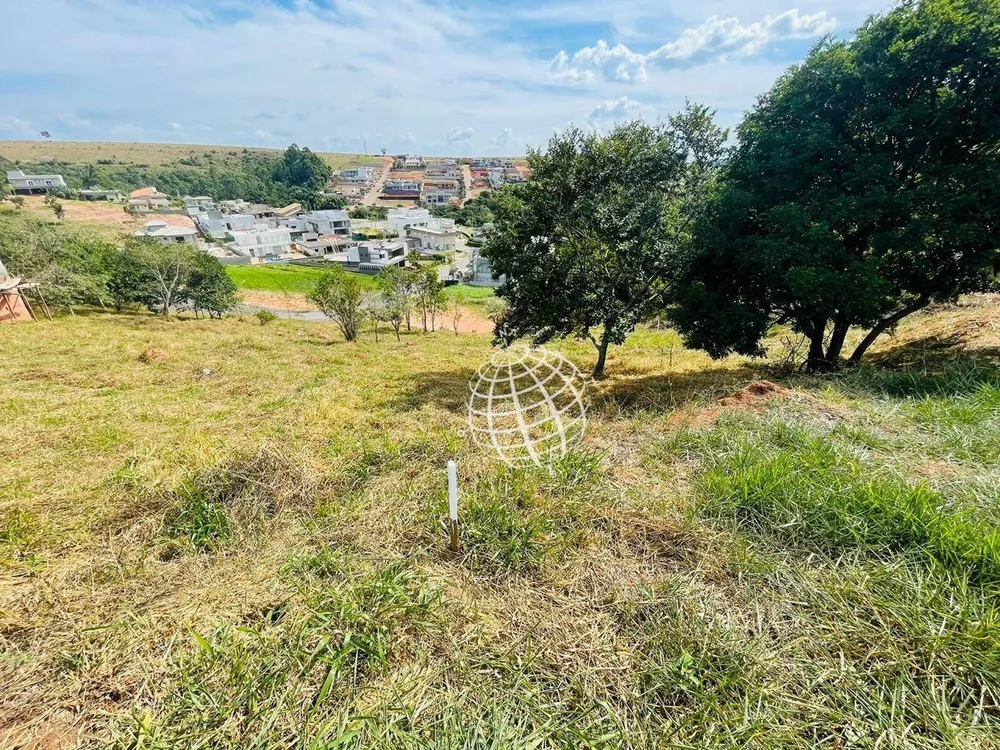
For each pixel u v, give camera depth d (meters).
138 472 3.73
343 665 1.79
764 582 2.16
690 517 2.60
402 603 2.06
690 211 7.53
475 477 3.29
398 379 9.22
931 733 1.50
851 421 3.72
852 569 2.13
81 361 9.88
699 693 1.64
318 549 2.57
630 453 3.58
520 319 9.13
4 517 3.11
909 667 1.70
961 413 3.56
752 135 6.43
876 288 5.04
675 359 11.16
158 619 2.10
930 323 8.39
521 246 8.48
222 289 26.02
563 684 1.73
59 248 19.83
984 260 4.93
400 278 20.11
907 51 4.86
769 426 3.64
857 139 5.46
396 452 3.95
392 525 2.75
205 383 8.49
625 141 7.85
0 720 1.68
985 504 2.47
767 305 6.78
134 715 1.65
